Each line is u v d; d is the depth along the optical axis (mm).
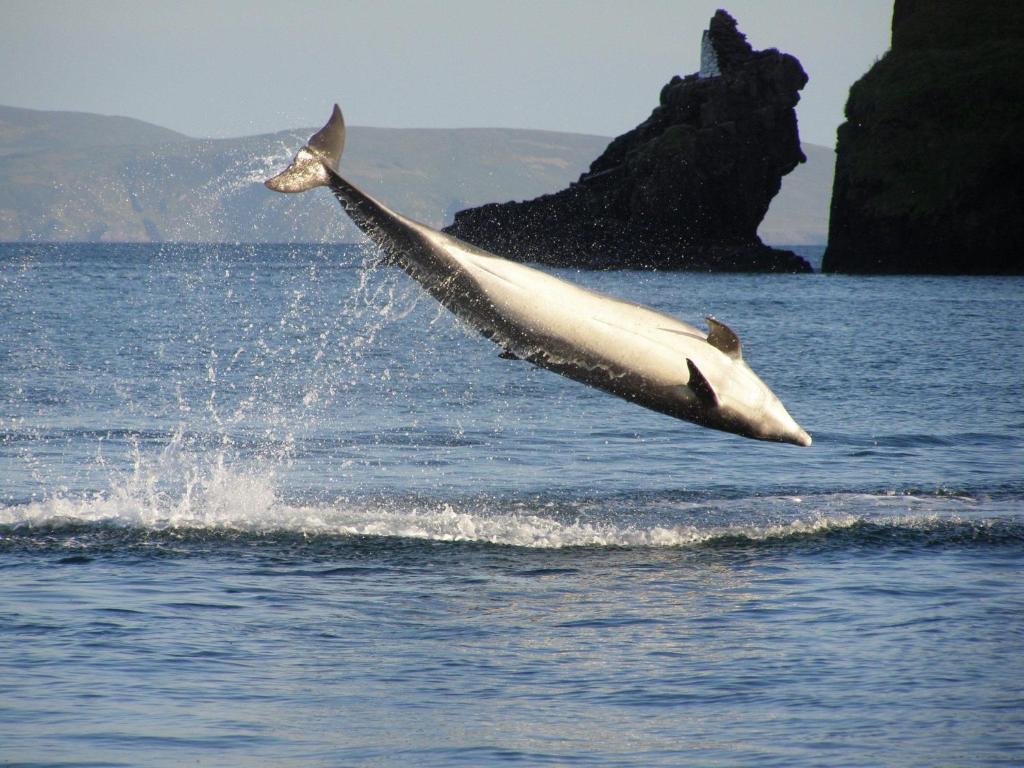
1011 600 49656
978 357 157875
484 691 39312
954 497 75062
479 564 56969
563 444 94750
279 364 145250
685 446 94375
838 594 50969
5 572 53188
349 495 74562
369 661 42219
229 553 57938
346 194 55188
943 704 37719
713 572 55469
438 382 132000
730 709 37594
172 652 42594
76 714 36625
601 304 56750
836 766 33375
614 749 34625
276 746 34688
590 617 47906
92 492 73562
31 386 120125
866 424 104938
